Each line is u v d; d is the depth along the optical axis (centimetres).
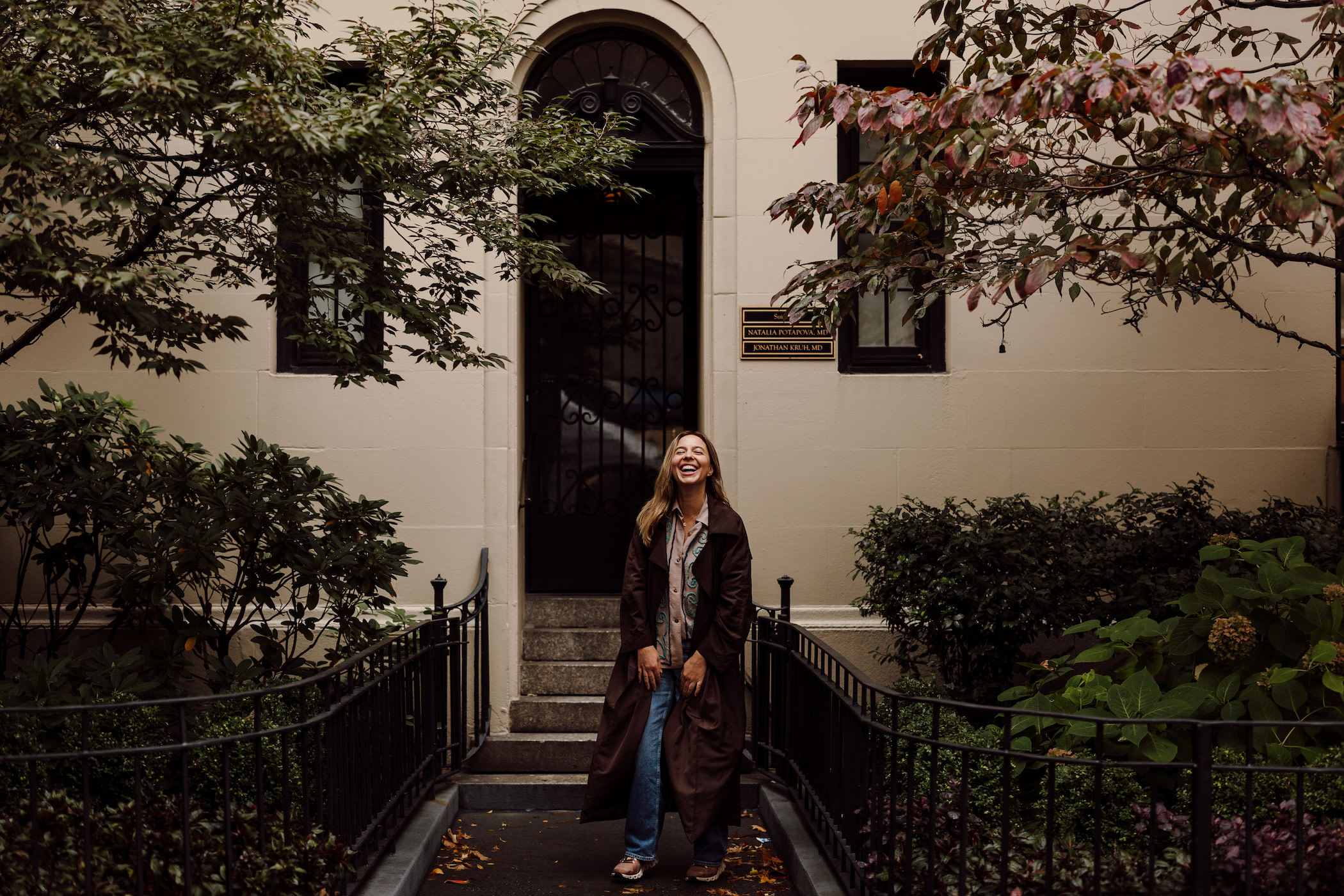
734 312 637
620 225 723
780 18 639
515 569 630
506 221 456
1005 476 632
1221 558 471
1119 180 440
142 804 363
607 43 666
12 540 616
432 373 628
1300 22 609
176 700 321
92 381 617
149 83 338
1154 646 462
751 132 636
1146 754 404
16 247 345
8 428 512
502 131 457
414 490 626
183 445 541
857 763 409
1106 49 484
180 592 521
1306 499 630
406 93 385
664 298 724
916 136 402
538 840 516
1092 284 632
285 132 345
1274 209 374
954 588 537
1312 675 421
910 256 462
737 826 515
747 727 618
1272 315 631
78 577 552
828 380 633
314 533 589
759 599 630
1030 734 442
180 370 449
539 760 595
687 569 449
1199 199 485
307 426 624
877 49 636
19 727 440
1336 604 420
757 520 630
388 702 449
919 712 506
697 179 661
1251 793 317
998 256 455
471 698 624
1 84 348
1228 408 632
